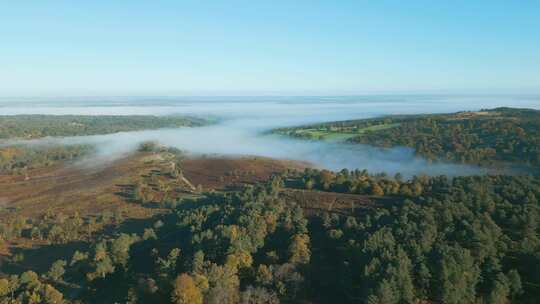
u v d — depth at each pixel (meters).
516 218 86.81
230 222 101.38
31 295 79.06
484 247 75.75
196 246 89.69
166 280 76.75
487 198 95.81
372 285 69.69
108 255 92.88
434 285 70.56
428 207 95.12
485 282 72.06
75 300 83.38
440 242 79.81
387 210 99.56
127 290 84.75
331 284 78.00
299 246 83.81
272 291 74.88
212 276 76.00
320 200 117.56
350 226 93.19
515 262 76.25
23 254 109.25
